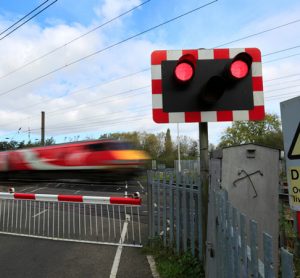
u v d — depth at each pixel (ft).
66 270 21.33
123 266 21.80
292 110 11.77
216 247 14.28
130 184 69.72
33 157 78.79
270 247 8.02
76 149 75.15
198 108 16.46
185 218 21.39
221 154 15.80
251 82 16.52
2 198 31.17
